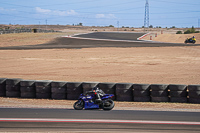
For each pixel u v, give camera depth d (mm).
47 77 33406
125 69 38875
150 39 103812
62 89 23109
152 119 13930
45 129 11961
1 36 104625
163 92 21375
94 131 11633
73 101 22234
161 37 113688
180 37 111438
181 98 21141
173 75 33781
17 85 24016
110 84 22281
